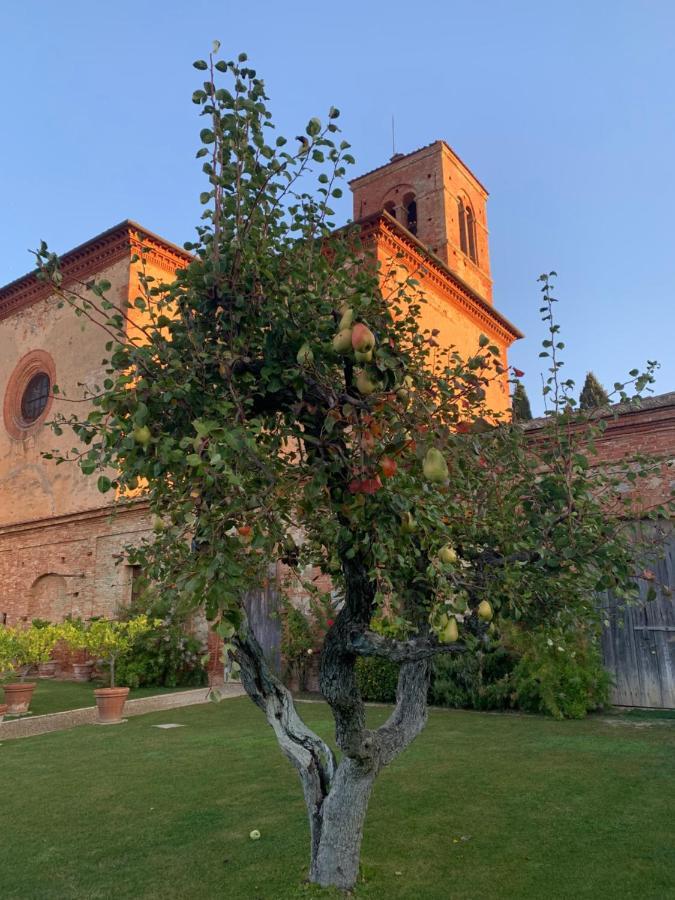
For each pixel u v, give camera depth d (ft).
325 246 13.26
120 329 11.21
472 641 12.83
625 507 15.55
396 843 15.70
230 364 10.89
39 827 18.03
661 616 35.60
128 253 61.31
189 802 19.80
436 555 11.36
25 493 68.44
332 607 16.21
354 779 13.35
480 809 18.16
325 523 11.67
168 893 13.51
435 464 9.66
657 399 36.01
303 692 44.73
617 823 16.88
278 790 20.71
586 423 14.48
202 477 9.98
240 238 11.20
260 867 14.57
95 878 14.46
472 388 12.46
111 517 14.99
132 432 10.05
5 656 38.99
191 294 11.78
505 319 75.00
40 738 32.35
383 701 40.45
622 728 29.76
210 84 11.27
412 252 55.31
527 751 25.16
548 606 14.43
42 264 10.92
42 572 64.54
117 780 22.84
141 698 41.19
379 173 88.33
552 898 12.84
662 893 13.01
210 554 9.37
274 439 12.45
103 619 45.70
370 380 9.80
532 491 14.34
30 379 72.08
